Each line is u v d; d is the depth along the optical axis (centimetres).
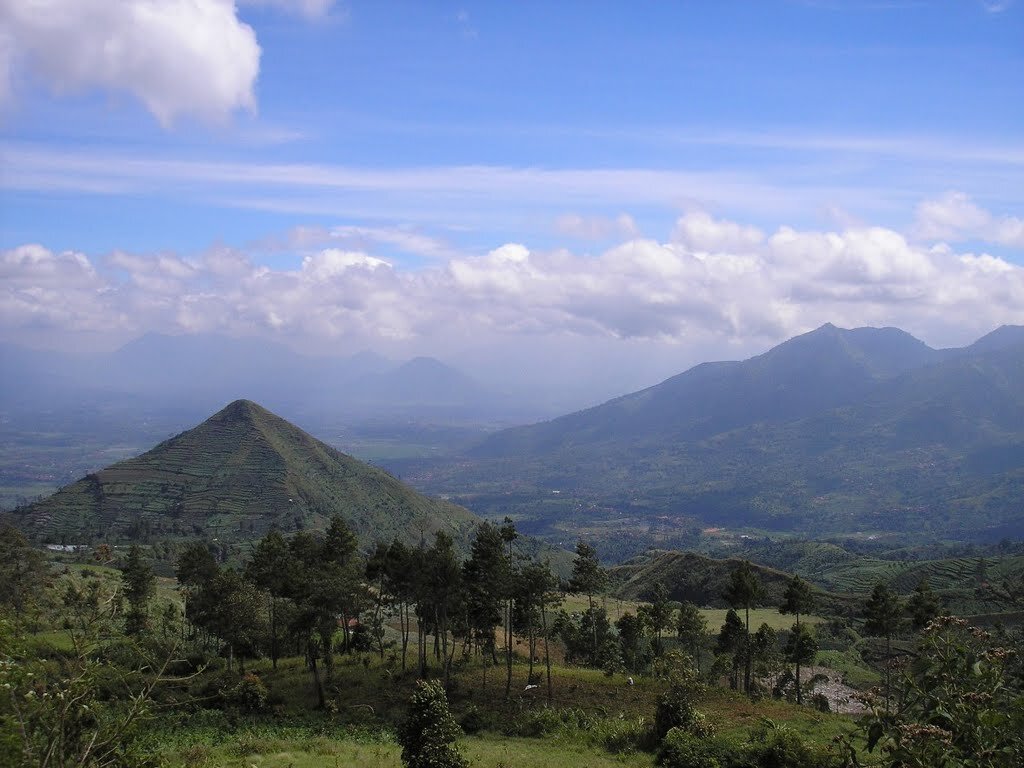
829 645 10819
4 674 1059
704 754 3325
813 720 4384
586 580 7594
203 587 6812
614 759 3697
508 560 5809
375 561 7131
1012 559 17462
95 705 1180
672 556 18175
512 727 4566
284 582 6081
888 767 994
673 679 4300
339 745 3681
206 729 3997
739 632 7238
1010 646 973
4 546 5475
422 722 2867
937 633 1007
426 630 6531
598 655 7506
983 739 892
